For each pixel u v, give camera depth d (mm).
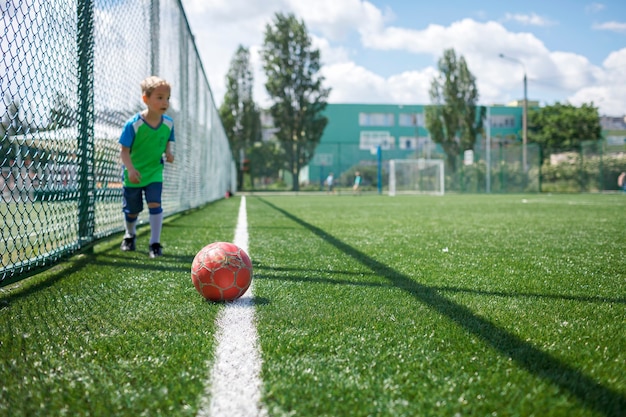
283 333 1960
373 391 1428
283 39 41562
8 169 2953
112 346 1835
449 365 1622
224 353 1745
